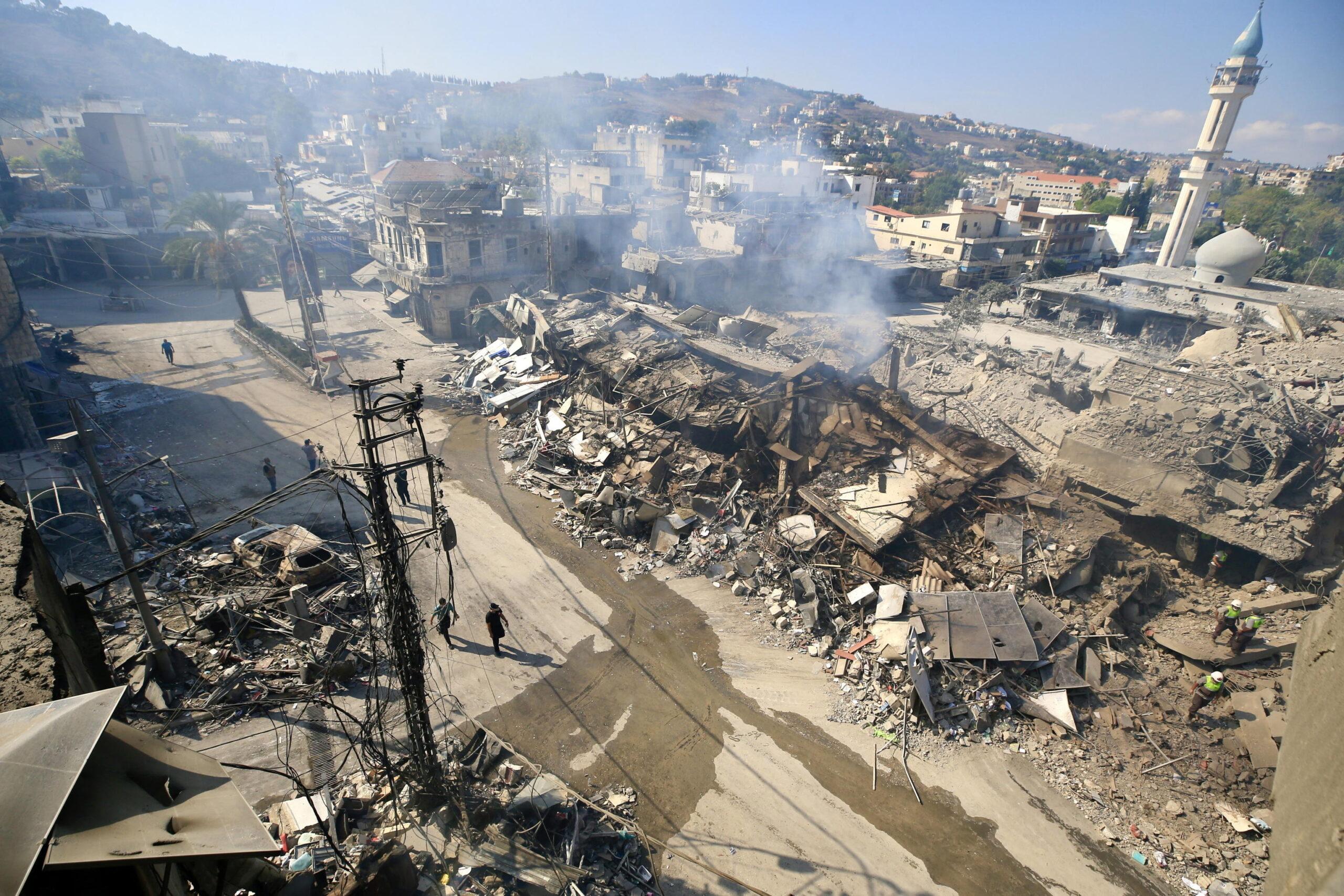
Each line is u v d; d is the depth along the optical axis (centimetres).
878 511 2256
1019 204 8469
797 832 1449
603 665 1866
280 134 14775
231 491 2581
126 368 3728
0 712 575
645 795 1512
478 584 2159
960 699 1736
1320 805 191
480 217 4584
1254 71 5919
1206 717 1692
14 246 5231
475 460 2950
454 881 1185
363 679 1748
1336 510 2103
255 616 1844
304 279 4119
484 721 1672
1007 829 1472
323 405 3412
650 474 2564
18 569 830
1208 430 2247
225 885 784
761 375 3139
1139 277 5309
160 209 6669
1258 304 4553
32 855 402
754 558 2225
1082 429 2394
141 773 512
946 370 3553
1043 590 2042
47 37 16638
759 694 1788
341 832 1316
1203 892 1346
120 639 1772
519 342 3941
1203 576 2152
